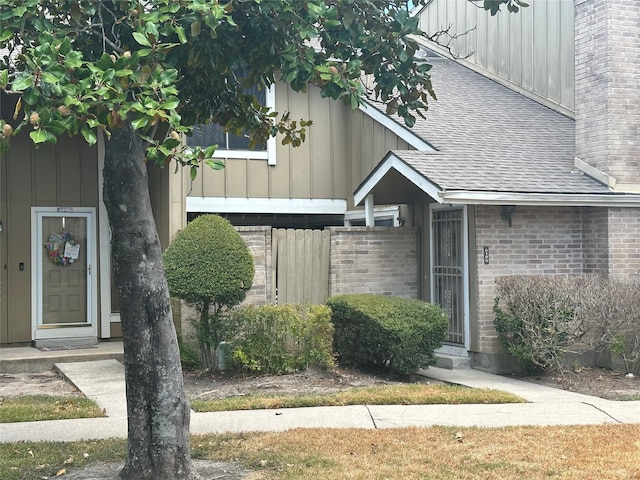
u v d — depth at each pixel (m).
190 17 5.43
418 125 13.78
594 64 12.39
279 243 12.13
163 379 5.77
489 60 17.66
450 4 18.67
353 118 15.48
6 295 13.12
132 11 5.39
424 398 9.06
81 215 13.66
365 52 7.16
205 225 10.84
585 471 6.33
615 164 12.08
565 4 15.59
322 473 6.25
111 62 4.92
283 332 10.83
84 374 11.01
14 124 12.90
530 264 11.89
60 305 13.51
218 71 6.88
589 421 8.18
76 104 4.57
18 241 13.23
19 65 5.48
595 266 12.00
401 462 6.58
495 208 11.72
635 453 6.86
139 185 5.79
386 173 12.34
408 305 10.90
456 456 6.77
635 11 12.30
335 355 11.25
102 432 7.70
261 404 8.76
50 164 13.48
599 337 11.05
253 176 15.04
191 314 11.46
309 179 15.46
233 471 6.36
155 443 5.75
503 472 6.30
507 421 8.15
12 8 5.12
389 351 10.60
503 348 11.45
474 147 13.07
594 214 12.03
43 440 7.39
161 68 5.19
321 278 12.44
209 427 7.88
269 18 6.30
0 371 11.60
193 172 4.95
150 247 5.80
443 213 12.46
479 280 11.58
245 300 11.74
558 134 14.40
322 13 6.24
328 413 8.45
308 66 6.33
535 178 11.98
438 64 18.33
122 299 5.77
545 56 16.12
